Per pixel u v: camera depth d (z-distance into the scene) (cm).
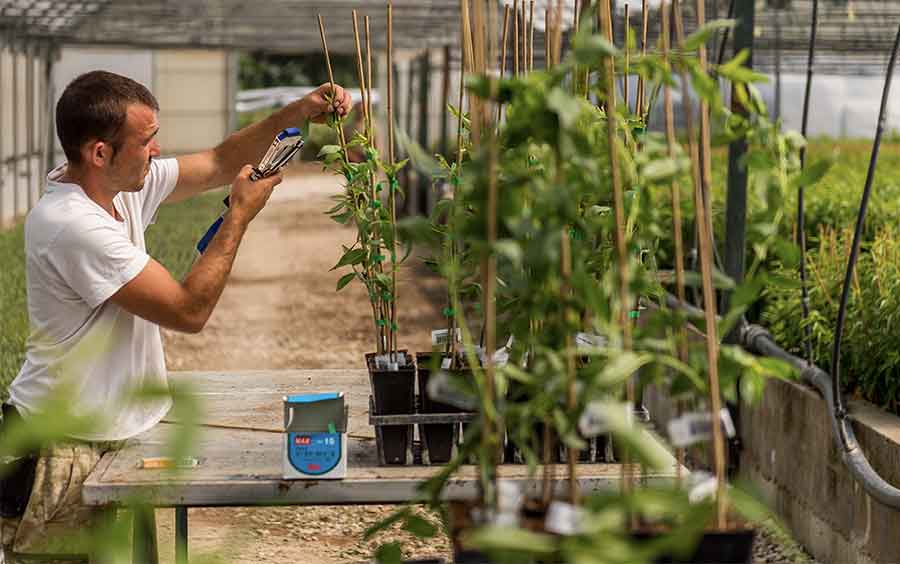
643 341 188
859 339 482
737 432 571
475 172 185
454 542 198
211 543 453
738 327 545
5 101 1728
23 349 744
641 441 170
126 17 1709
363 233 303
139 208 352
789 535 502
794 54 1777
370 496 269
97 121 309
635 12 1071
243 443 300
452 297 202
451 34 1794
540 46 1275
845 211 658
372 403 285
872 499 419
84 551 103
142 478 267
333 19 1722
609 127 185
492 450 193
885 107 420
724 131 196
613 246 255
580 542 161
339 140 330
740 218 528
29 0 1423
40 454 300
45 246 303
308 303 1184
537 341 197
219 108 2814
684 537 163
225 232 307
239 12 1656
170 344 957
